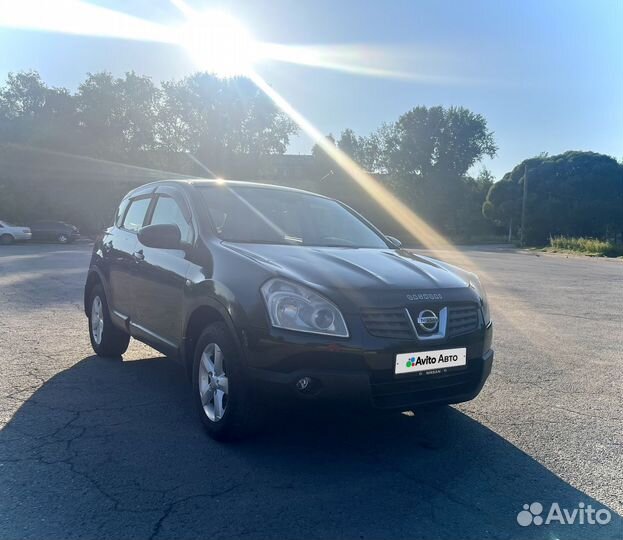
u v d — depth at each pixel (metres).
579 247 39.34
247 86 56.22
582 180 55.59
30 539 2.76
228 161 55.41
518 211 58.34
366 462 3.77
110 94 46.84
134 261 5.39
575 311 10.81
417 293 3.84
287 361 3.50
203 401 4.11
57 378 5.44
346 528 2.95
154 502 3.14
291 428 4.31
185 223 4.91
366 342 3.53
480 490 3.42
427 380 3.79
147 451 3.80
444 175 66.75
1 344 6.72
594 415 4.80
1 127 45.28
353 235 5.49
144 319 5.18
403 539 2.87
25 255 22.22
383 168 71.44
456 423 4.55
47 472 3.46
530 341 7.88
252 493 3.28
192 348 4.37
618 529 3.03
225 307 3.83
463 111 67.94
